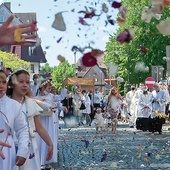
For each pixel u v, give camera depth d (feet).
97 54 8.45
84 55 8.47
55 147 36.63
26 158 17.88
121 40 8.84
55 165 39.73
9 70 24.09
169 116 93.35
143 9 9.16
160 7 9.05
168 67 69.05
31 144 19.80
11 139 17.49
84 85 134.72
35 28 8.77
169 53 66.95
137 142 61.41
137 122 81.30
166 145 56.59
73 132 83.66
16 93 20.31
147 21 9.21
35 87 36.70
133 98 96.43
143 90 80.79
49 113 35.81
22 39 8.73
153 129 78.28
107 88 80.59
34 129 20.06
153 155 44.91
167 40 128.67
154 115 77.82
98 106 128.88
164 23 8.98
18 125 17.75
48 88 36.50
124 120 118.32
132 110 96.84
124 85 106.22
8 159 17.29
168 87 91.66
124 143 59.47
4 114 17.35
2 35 8.59
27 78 20.36
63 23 8.43
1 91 17.48
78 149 52.80
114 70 10.34
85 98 118.01
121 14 8.88
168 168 37.17
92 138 68.23
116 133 79.51
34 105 20.06
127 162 40.47
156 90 78.43
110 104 79.10
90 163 40.52
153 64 133.08
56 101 39.40
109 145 56.95
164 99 78.02
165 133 79.51
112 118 79.51
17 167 17.93
